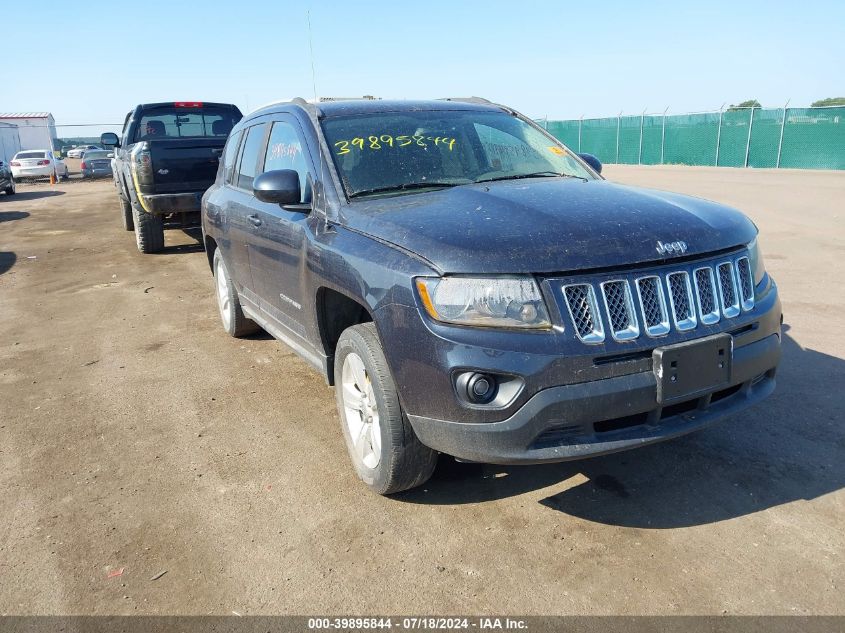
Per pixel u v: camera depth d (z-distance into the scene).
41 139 43.34
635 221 2.83
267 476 3.52
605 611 2.46
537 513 3.09
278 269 4.09
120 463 3.71
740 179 20.45
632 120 33.19
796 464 3.40
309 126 3.89
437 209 3.06
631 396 2.59
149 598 2.62
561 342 2.53
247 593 2.63
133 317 6.82
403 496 3.27
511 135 4.24
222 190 5.46
